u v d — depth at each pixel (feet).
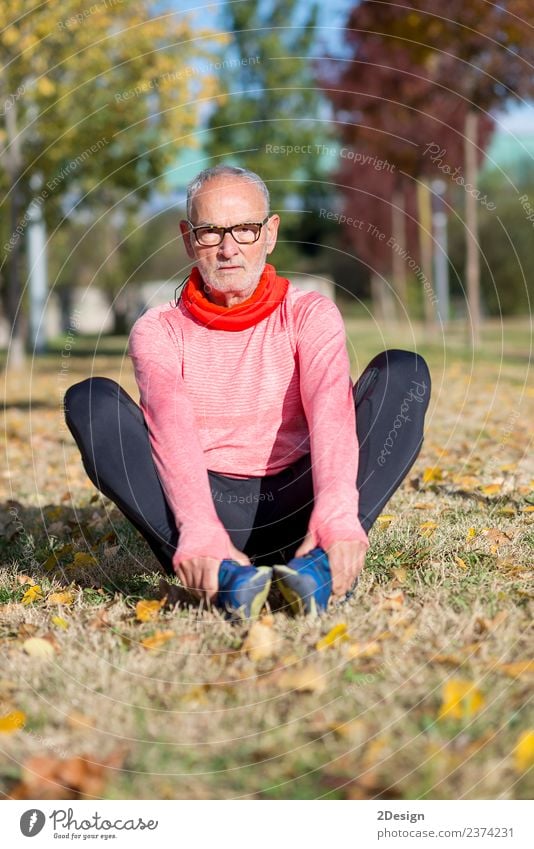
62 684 7.28
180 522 8.22
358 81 43.42
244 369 8.96
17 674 7.51
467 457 18.04
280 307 9.13
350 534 8.04
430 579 9.41
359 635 7.93
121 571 10.68
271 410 8.95
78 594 9.75
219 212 8.60
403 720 6.47
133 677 7.34
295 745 6.32
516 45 32.63
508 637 7.72
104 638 8.20
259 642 7.65
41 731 6.60
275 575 7.96
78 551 11.98
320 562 8.04
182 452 8.42
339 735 6.37
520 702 6.68
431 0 32.24
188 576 8.13
